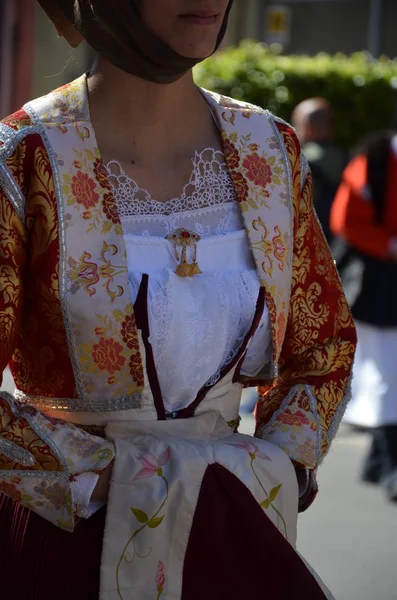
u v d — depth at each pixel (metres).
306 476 3.13
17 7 15.46
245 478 2.92
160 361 2.93
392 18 17.67
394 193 7.82
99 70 3.04
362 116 15.78
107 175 2.97
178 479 2.83
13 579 2.88
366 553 6.66
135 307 2.88
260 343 3.11
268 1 18.39
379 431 7.86
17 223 2.84
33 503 2.83
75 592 2.83
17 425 2.84
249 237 3.09
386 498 7.63
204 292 2.96
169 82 3.00
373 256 7.86
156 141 3.06
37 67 15.43
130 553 2.80
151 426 2.95
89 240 2.88
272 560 2.87
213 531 2.84
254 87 15.29
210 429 3.04
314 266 3.29
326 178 10.27
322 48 18.08
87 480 2.82
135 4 2.88
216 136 3.18
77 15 2.98
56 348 2.90
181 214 3.03
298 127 10.57
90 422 2.95
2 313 2.80
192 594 2.83
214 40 2.96
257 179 3.14
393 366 7.90
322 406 3.17
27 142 2.88
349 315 3.34
